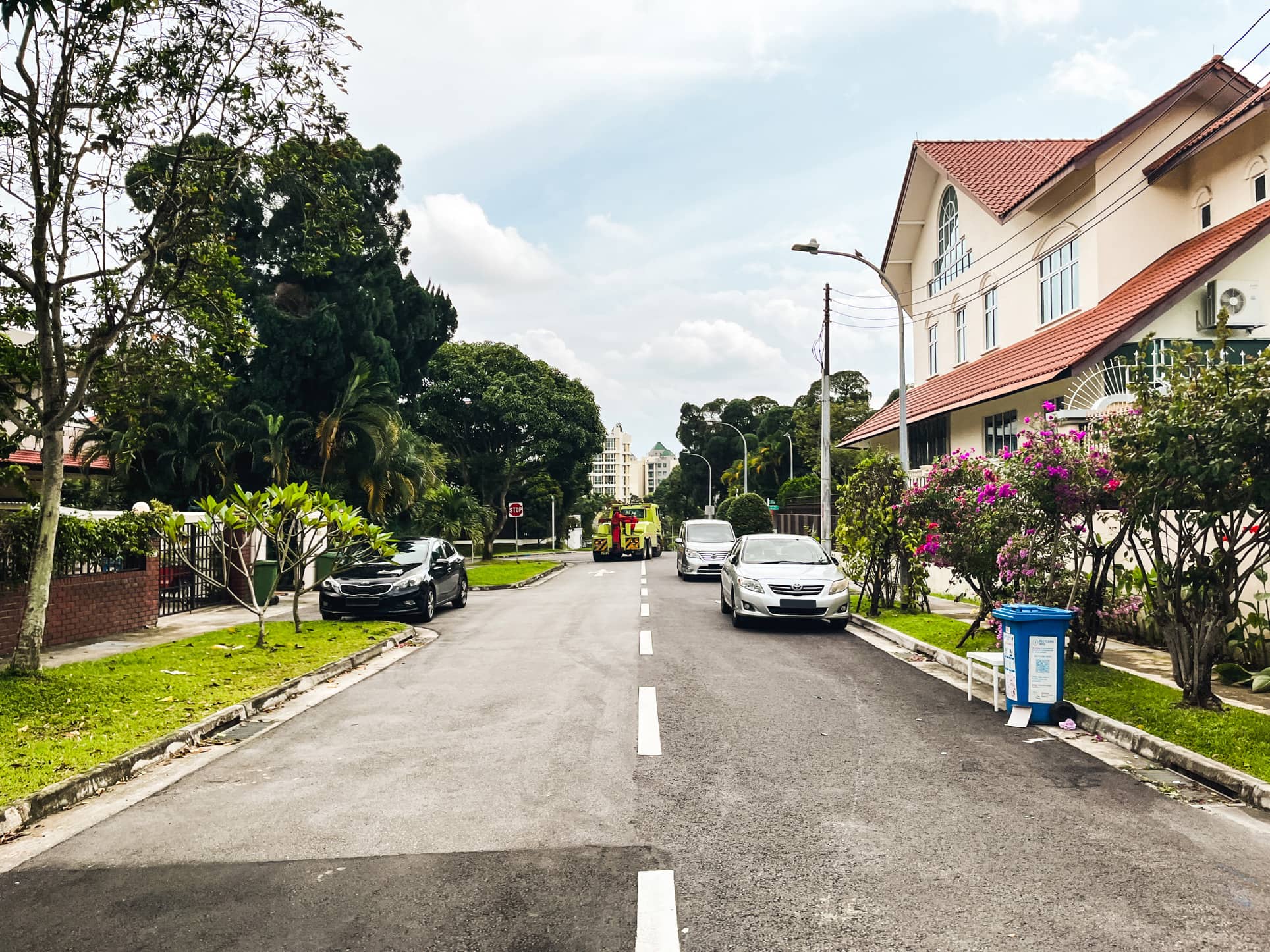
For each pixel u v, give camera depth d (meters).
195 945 3.52
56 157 8.46
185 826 5.00
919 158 27.78
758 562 14.86
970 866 4.27
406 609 14.89
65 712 7.49
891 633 12.88
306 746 6.83
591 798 5.35
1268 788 5.21
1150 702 7.45
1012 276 23.14
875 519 14.96
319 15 9.03
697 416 85.00
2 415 9.51
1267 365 6.46
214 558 18.39
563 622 14.90
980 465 11.29
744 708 7.97
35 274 8.49
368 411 24.11
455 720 7.57
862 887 4.02
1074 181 20.06
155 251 9.16
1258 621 8.86
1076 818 4.98
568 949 3.44
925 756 6.31
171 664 9.98
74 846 4.71
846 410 61.91
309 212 10.30
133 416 10.52
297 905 3.88
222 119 9.11
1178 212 19.03
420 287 32.16
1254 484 6.36
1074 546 9.71
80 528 12.47
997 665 7.95
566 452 47.91
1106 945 3.45
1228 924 3.63
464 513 35.72
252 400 25.70
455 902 3.89
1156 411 7.15
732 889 3.99
